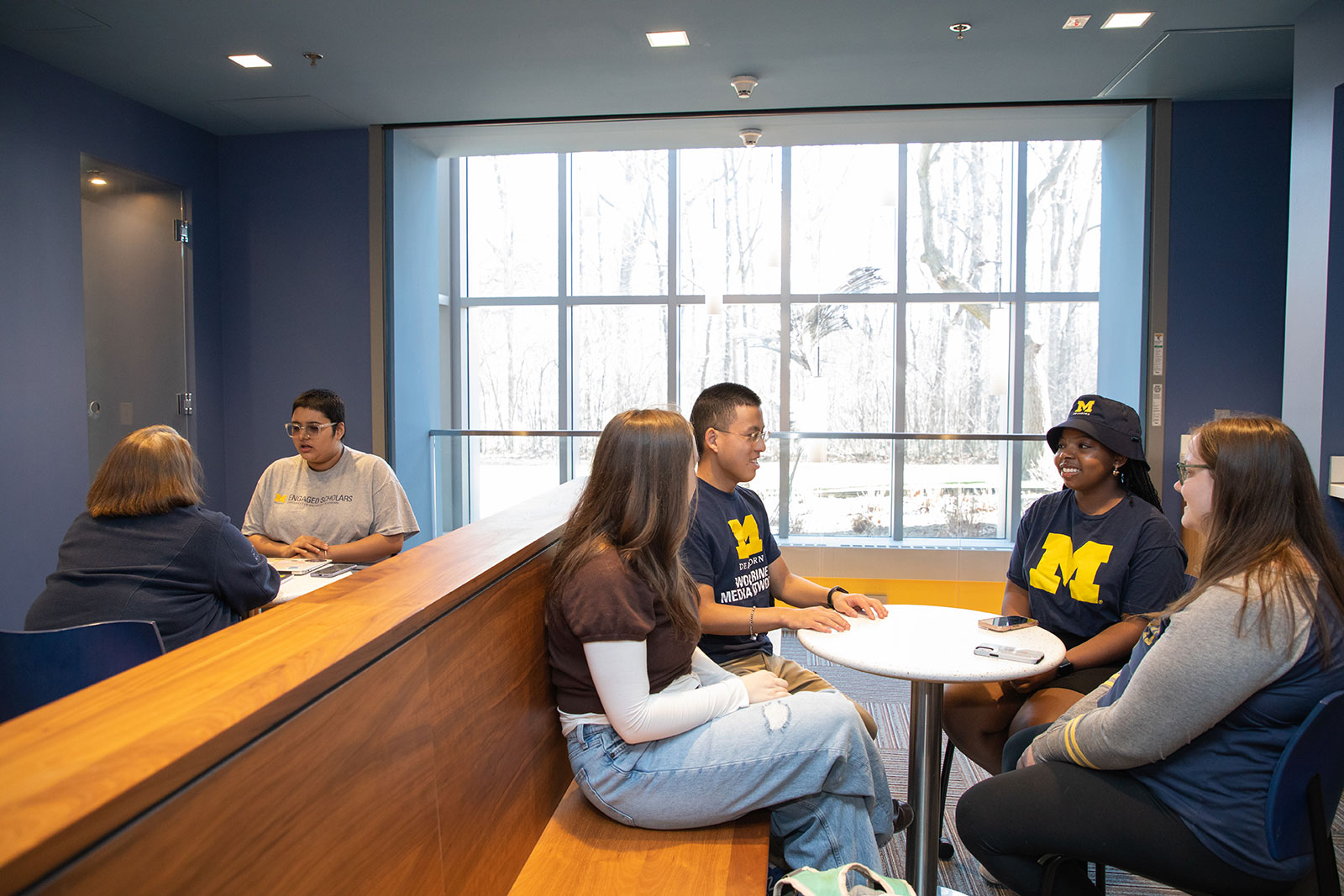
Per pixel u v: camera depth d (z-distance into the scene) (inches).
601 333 240.5
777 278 232.5
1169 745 54.6
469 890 49.4
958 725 86.7
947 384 228.1
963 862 90.3
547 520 78.0
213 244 190.7
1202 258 168.6
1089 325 223.0
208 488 189.3
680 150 234.4
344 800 36.2
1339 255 122.4
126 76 155.8
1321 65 124.8
